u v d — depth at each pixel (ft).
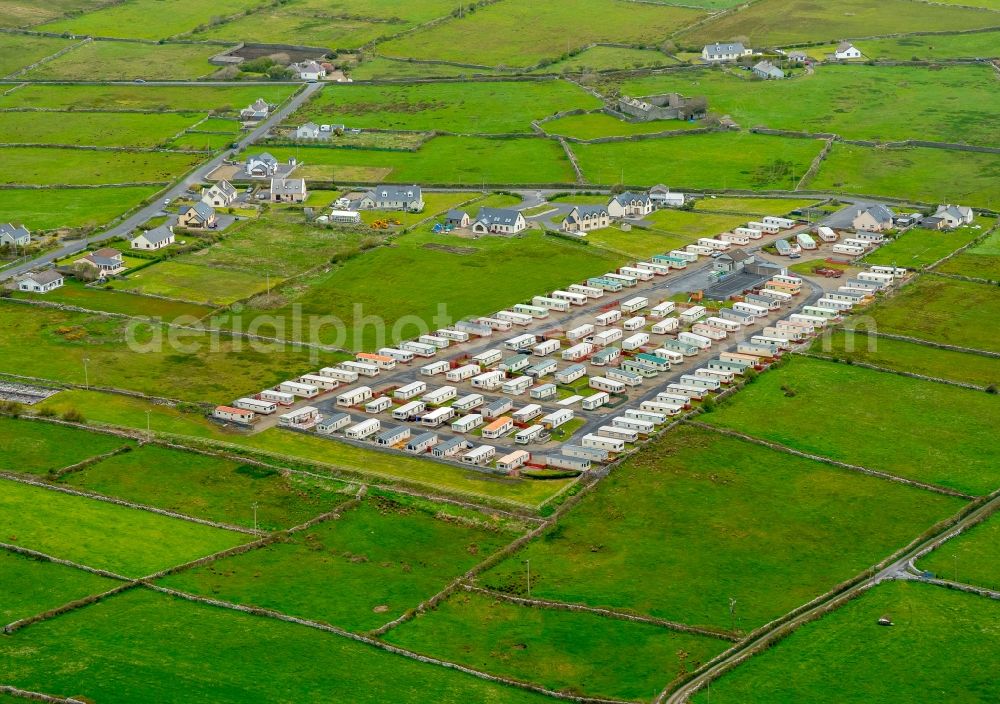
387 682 634.43
